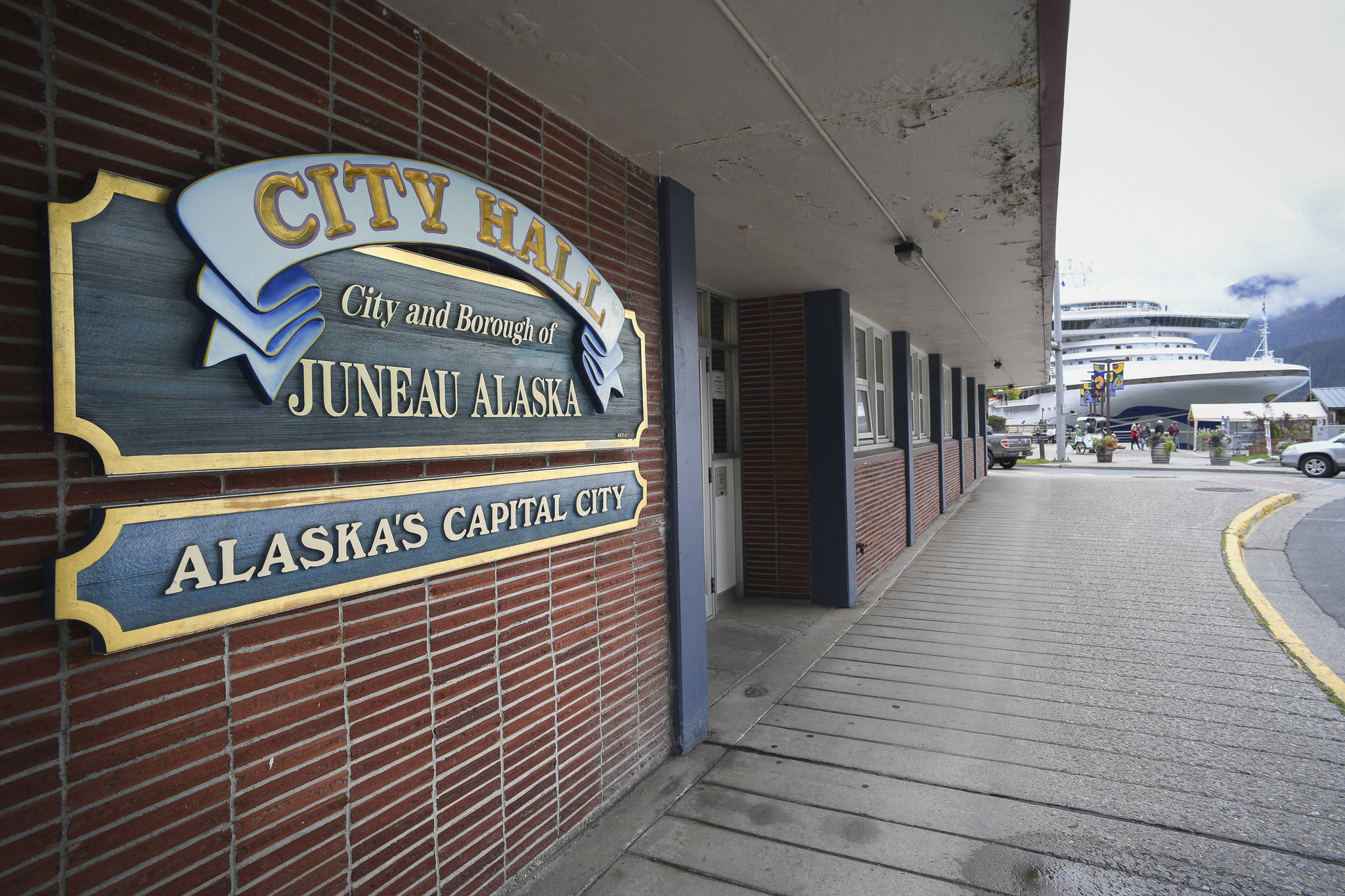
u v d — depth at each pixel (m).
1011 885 2.45
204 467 1.57
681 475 3.55
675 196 3.59
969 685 4.30
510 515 2.46
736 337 6.62
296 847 1.80
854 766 3.32
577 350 2.78
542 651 2.66
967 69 2.55
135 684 1.50
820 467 6.30
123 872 1.47
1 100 1.33
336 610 1.91
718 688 4.35
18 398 1.34
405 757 2.10
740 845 2.73
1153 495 13.59
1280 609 5.86
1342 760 3.22
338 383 1.86
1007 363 13.60
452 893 2.24
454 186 2.22
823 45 2.40
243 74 1.72
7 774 1.31
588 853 2.70
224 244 1.59
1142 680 4.27
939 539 9.68
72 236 1.36
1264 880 2.43
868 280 5.88
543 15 2.19
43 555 1.36
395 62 2.14
